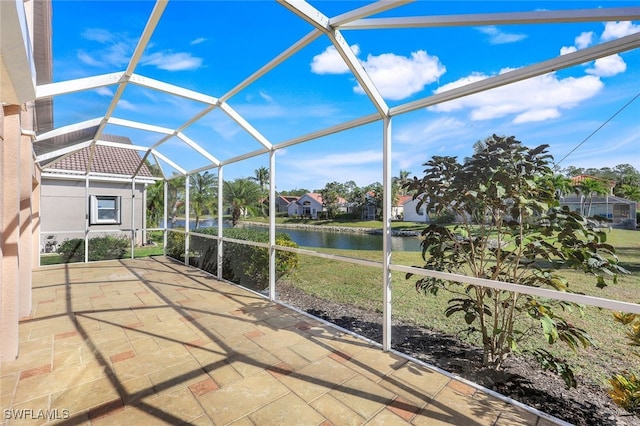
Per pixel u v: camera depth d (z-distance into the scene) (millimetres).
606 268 1938
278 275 5066
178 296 4551
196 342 3000
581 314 2148
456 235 2705
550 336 2008
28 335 3145
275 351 2816
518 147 2305
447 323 3236
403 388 2238
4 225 2680
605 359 2242
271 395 2148
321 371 2469
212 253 6430
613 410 2018
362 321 3676
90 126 4281
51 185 9234
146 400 2090
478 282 2246
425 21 1958
